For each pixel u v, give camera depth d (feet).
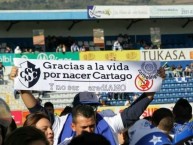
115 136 24.57
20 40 155.22
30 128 12.55
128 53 143.84
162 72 29.17
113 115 26.76
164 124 29.01
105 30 160.86
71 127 24.82
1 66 134.00
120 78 29.50
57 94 131.13
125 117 25.80
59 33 157.79
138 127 25.54
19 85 28.22
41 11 150.10
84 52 141.49
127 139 29.27
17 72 28.32
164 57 145.48
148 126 25.52
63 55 140.15
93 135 12.58
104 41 160.66
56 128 25.20
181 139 23.58
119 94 130.41
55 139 24.99
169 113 29.27
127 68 29.43
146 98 27.94
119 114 25.88
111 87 29.71
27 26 155.63
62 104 131.23
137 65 29.19
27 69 28.40
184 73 142.10
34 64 28.55
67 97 131.64
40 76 28.73
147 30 162.91
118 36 159.43
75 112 21.77
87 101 26.40
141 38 162.50
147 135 25.00
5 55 137.18
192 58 146.20
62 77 29.32
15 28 154.71
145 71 28.96
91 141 12.34
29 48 154.61
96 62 29.78
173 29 164.86
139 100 27.45
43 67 28.86
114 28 161.27
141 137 25.08
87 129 21.72
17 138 12.10
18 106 128.57
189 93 141.38
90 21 159.53
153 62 29.04
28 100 27.91
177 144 23.44
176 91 140.46
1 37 153.99
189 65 145.07
